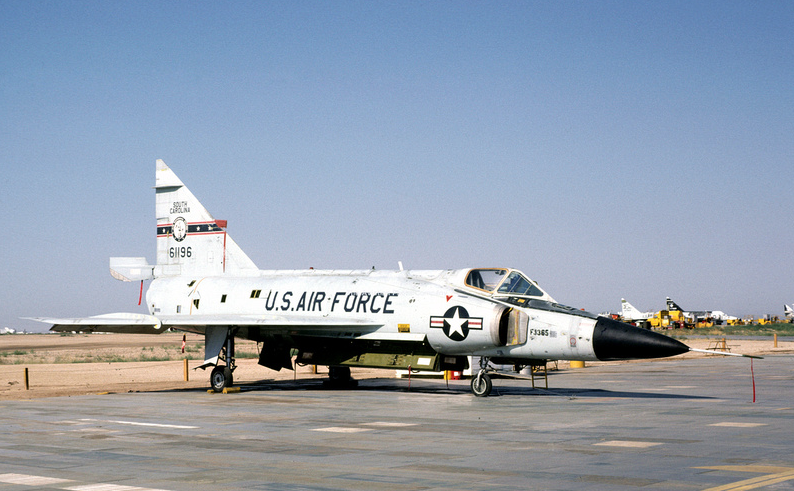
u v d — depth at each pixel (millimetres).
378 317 22484
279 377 32375
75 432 14117
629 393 22016
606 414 16500
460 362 22469
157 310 26938
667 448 11688
